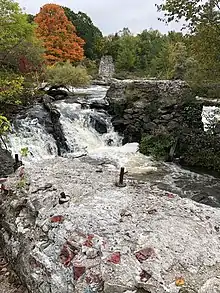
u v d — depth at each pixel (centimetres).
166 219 309
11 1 1152
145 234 280
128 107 1145
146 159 981
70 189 364
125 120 1146
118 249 259
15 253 329
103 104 1252
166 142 1012
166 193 381
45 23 2341
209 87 1055
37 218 317
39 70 1447
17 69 1219
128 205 332
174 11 912
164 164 951
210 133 1009
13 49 1193
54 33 2350
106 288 228
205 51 911
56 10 2372
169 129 1059
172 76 1927
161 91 1113
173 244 270
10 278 327
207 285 232
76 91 1755
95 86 2072
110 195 355
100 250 259
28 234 317
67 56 2386
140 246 264
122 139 1149
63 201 330
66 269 257
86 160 955
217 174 893
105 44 3397
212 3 880
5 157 784
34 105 1148
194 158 949
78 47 2486
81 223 289
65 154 1012
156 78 2461
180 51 1994
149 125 1098
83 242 267
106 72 2786
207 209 347
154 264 246
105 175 431
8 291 310
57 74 1716
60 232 285
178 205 346
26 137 980
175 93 1097
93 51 3422
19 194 369
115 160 962
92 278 240
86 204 326
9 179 416
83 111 1184
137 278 235
